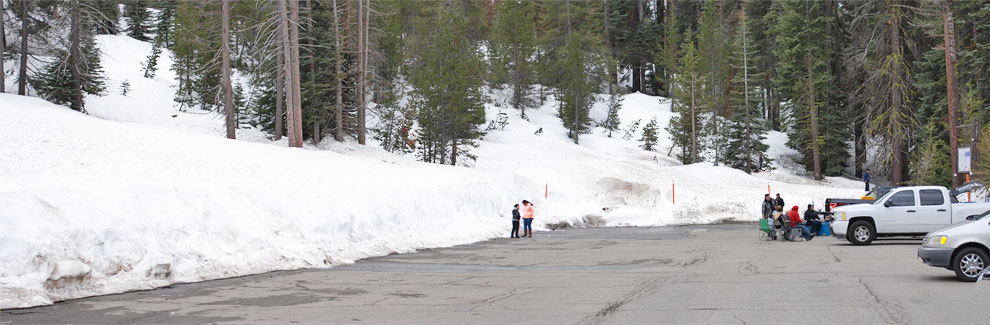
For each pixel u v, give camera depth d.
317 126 41.06
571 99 66.25
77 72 41.25
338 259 16.97
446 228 25.45
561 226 33.28
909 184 44.31
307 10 40.44
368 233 20.12
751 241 23.55
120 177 18.55
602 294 10.88
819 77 52.41
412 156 47.22
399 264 16.67
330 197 20.58
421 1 69.31
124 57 68.19
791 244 21.92
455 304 10.07
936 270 13.39
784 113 61.09
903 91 45.03
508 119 66.19
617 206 37.22
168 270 12.91
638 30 86.75
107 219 13.16
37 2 41.12
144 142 25.97
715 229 31.08
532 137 60.50
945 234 11.78
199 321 8.81
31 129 24.20
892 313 8.39
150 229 13.78
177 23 56.22
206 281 13.19
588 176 39.78
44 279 10.75
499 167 45.56
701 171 49.94
